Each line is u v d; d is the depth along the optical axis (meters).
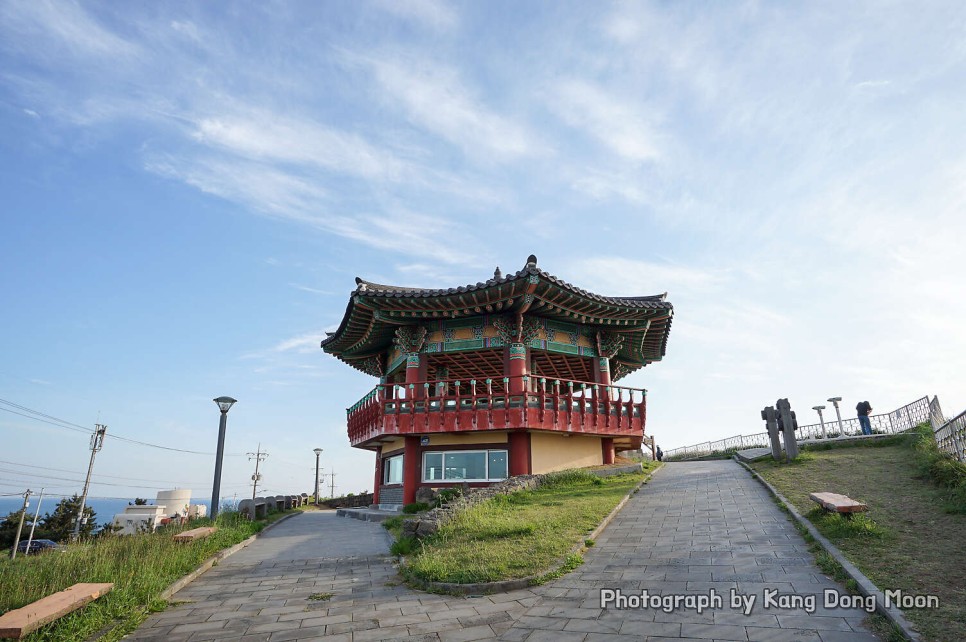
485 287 24.42
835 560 9.88
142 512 39.84
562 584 10.41
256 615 9.88
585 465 27.75
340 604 10.35
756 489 18.70
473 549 12.67
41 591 10.30
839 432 31.67
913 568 8.98
